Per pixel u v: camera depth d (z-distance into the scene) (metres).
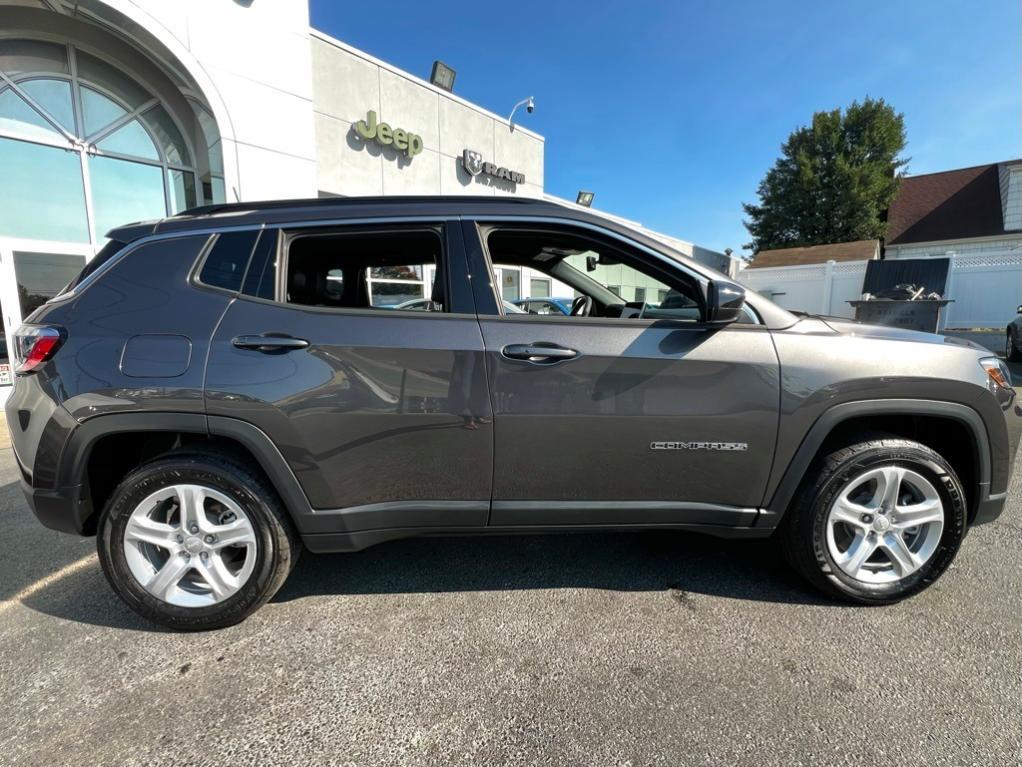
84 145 6.99
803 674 1.93
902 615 2.29
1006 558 2.76
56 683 1.90
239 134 7.09
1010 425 2.31
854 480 2.26
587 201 17.84
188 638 2.17
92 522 2.22
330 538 2.20
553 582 2.59
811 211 30.52
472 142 11.46
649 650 2.07
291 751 1.61
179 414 2.06
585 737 1.65
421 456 2.14
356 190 9.39
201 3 6.64
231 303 2.12
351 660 2.03
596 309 3.13
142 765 1.56
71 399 2.05
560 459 2.17
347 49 9.02
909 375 2.19
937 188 27.19
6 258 6.49
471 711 1.77
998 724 1.69
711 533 2.35
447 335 2.12
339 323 2.11
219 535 2.17
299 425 2.07
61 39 6.59
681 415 2.16
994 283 15.83
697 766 1.54
